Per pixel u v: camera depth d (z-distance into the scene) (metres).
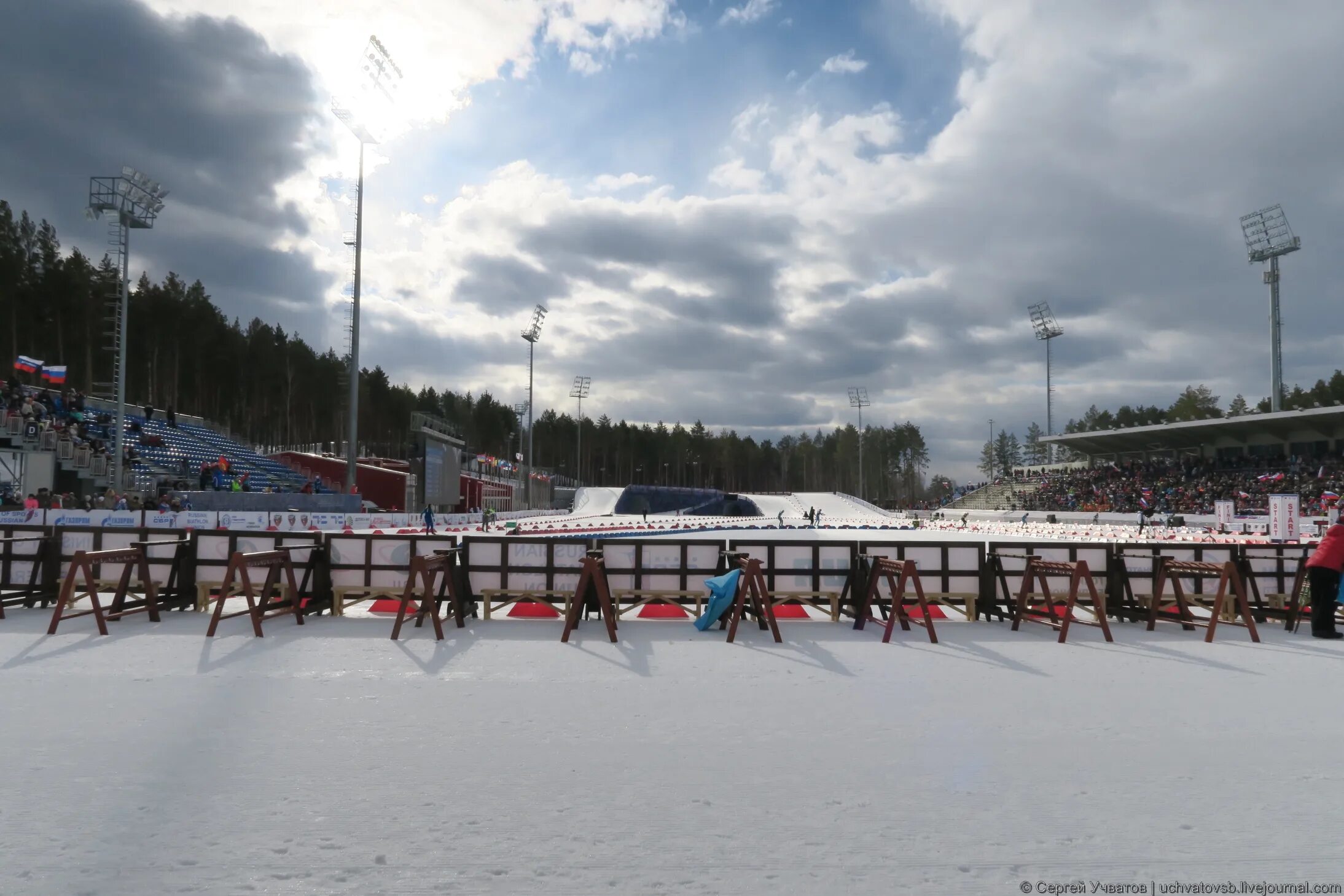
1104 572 10.67
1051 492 81.12
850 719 5.45
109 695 5.88
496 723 5.25
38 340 65.25
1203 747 4.86
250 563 8.59
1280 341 63.19
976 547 10.47
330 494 33.47
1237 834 3.56
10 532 10.01
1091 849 3.38
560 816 3.68
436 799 3.87
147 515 25.11
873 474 174.88
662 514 83.12
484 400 141.00
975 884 3.04
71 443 31.09
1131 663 7.64
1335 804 3.93
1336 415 55.06
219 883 2.98
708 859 3.22
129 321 72.75
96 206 30.25
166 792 3.93
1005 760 4.57
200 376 83.62
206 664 7.02
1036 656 7.96
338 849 3.29
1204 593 10.76
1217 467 66.31
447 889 2.94
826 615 10.95
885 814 3.74
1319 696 6.28
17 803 3.75
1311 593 9.47
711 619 9.27
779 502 94.38
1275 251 63.16
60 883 2.96
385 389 111.94
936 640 8.70
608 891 2.94
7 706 5.54
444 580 9.34
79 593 11.02
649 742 4.86
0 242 64.88
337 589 10.08
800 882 3.02
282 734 4.93
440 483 46.50
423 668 7.03
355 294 34.69
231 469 40.75
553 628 9.36
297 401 100.19
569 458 160.62
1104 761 4.58
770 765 4.45
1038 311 85.62
